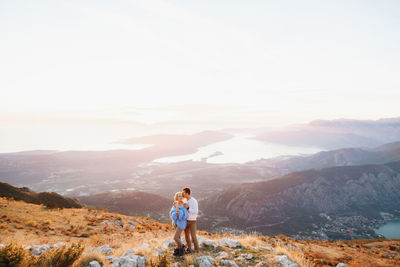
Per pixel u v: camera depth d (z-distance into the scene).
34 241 13.85
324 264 15.18
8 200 26.59
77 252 6.41
